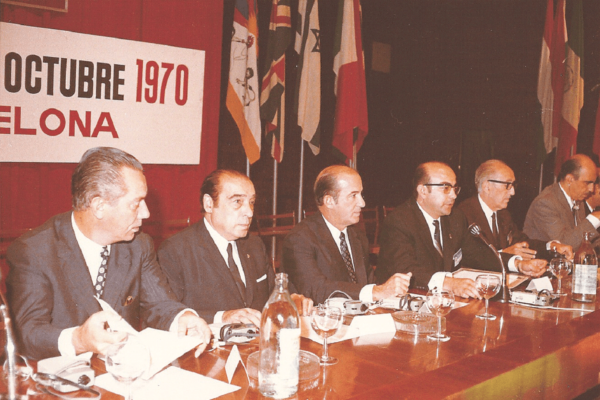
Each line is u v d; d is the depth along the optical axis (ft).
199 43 15.12
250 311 6.44
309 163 22.59
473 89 25.95
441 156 26.71
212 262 7.50
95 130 13.16
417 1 25.64
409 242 9.66
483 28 25.58
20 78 11.95
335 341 5.94
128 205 5.83
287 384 4.49
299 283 8.35
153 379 4.74
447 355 5.59
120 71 13.46
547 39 21.04
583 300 8.15
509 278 9.05
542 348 5.90
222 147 18.93
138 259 6.52
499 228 11.89
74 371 4.66
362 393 4.55
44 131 12.39
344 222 8.82
